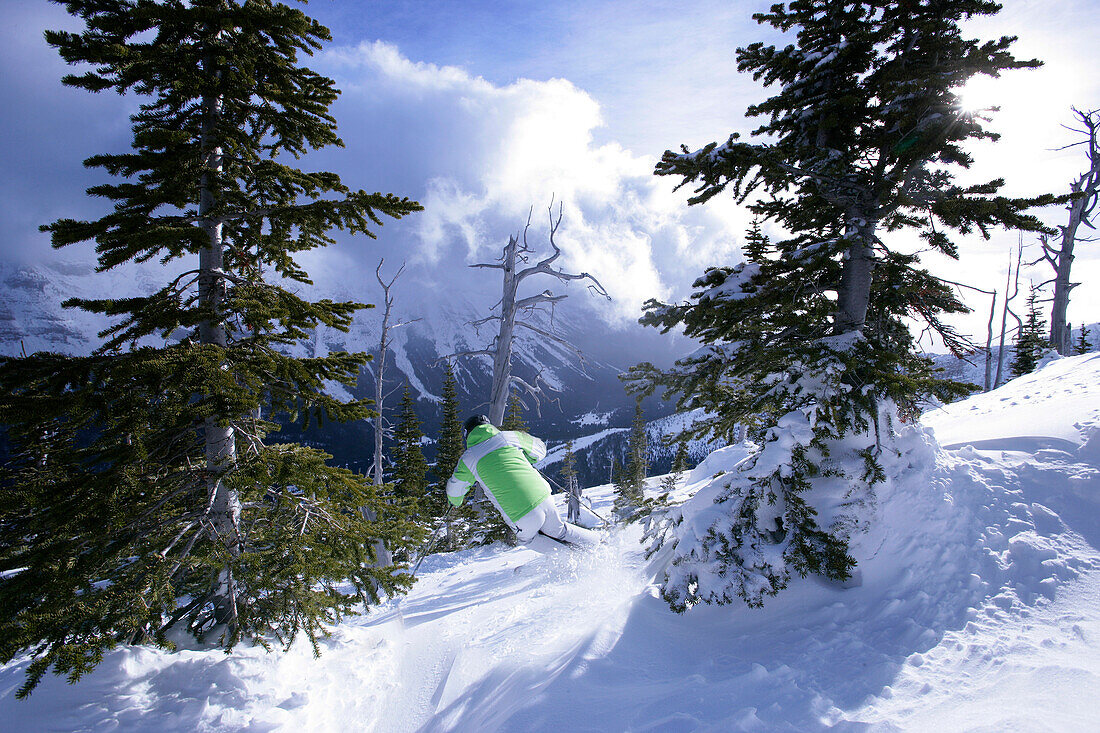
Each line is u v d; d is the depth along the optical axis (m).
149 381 3.80
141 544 4.28
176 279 4.57
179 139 4.17
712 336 5.20
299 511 4.79
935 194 4.20
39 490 3.91
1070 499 3.79
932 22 4.17
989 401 7.84
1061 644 2.68
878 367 4.05
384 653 4.75
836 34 5.00
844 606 3.57
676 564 4.19
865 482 4.06
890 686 2.67
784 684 2.83
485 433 5.60
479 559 11.95
